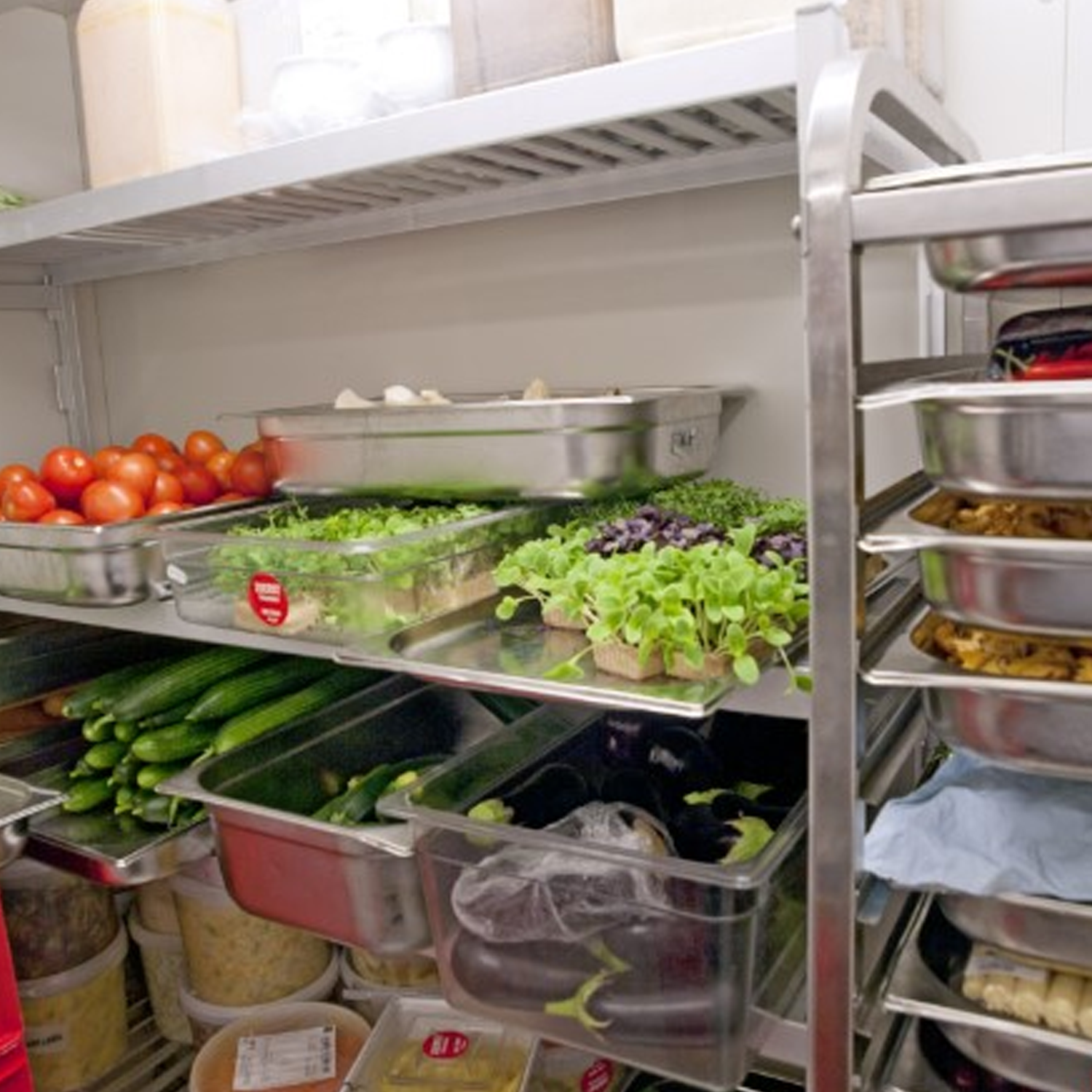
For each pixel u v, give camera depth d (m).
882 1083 0.79
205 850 1.32
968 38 1.14
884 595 0.90
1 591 1.34
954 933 0.82
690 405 1.17
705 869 0.80
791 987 0.88
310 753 1.27
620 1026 0.85
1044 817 0.71
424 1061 1.27
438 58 1.09
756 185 1.27
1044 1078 0.74
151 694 1.31
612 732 1.12
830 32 0.78
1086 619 0.63
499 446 1.12
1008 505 0.73
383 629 1.02
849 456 0.66
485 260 1.49
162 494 1.40
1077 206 0.59
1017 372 0.73
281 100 1.16
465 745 1.43
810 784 0.72
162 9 1.24
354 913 1.01
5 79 1.73
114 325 1.90
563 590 0.94
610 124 1.03
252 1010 1.44
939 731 0.71
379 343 1.61
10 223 1.34
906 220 0.62
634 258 1.37
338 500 1.37
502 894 0.89
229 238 1.63
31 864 1.46
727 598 0.82
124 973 1.69
